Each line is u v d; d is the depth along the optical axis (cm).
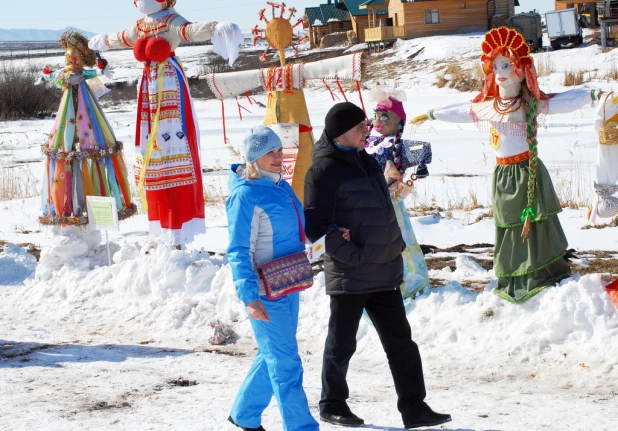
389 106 893
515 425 634
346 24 8481
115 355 920
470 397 721
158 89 1176
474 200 1596
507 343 825
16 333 1024
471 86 4491
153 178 1185
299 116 1134
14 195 2058
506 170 861
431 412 635
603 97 843
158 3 1177
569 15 5244
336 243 633
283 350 591
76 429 653
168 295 1066
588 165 1927
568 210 1499
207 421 661
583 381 748
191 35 1164
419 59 5694
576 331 809
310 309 967
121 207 1283
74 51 1237
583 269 1089
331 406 656
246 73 1138
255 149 588
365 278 640
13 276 1249
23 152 3062
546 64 4491
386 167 849
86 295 1122
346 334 649
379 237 640
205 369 854
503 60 845
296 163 1135
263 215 589
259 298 586
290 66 1120
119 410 708
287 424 590
